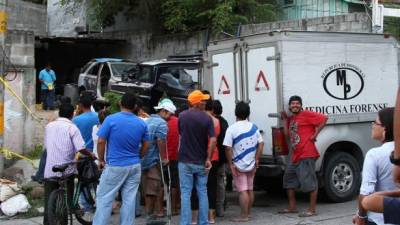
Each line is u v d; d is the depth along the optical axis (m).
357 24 14.31
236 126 8.13
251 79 9.19
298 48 8.84
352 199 9.44
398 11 14.16
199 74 14.41
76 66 26.33
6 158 10.85
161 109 8.59
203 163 7.45
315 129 8.43
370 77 9.65
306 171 8.34
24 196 8.88
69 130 7.36
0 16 9.59
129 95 6.85
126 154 6.71
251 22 20.09
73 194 7.54
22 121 12.04
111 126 6.70
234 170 8.17
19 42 14.76
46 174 7.35
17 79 12.09
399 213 2.54
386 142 4.41
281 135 8.66
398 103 2.36
